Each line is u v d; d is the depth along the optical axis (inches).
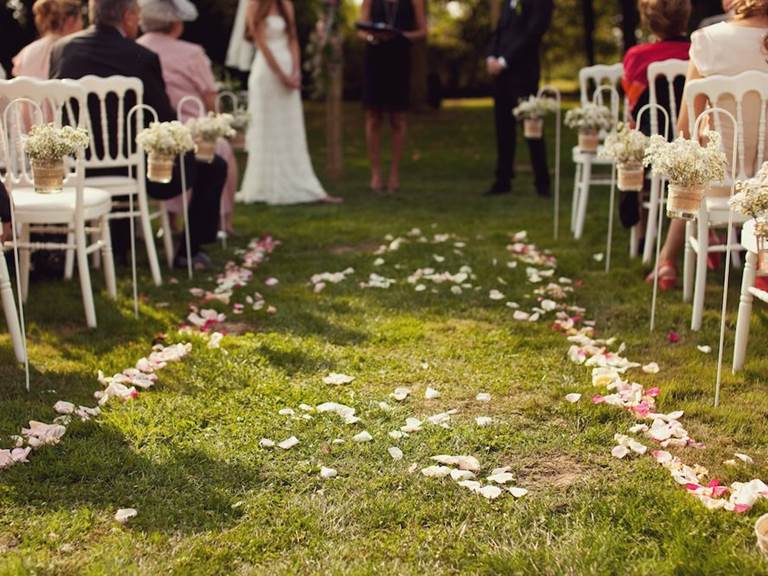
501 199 314.7
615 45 932.0
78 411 126.4
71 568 90.7
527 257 219.9
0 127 151.3
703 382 137.0
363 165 430.0
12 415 125.6
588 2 558.3
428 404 132.5
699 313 160.7
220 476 109.6
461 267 209.9
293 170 313.0
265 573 90.4
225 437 120.6
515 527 98.3
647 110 198.2
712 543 93.1
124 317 172.7
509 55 311.7
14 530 97.9
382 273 208.5
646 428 121.3
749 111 153.9
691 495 102.5
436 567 91.2
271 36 302.7
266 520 100.0
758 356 146.4
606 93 482.6
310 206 305.4
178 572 89.7
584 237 243.0
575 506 102.3
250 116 249.1
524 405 130.9
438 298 186.7
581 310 174.9
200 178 207.6
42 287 192.9
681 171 128.1
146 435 120.3
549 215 278.8
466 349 155.6
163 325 169.2
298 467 112.0
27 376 134.6
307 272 211.2
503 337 161.2
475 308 179.6
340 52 373.1
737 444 117.4
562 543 94.7
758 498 100.9
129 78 179.9
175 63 231.0
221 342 157.0
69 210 161.9
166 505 103.1
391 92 328.2
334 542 96.0
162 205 211.8
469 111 732.7
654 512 99.7
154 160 178.2
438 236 244.1
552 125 614.5
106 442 118.0
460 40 925.8
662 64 183.8
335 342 160.1
